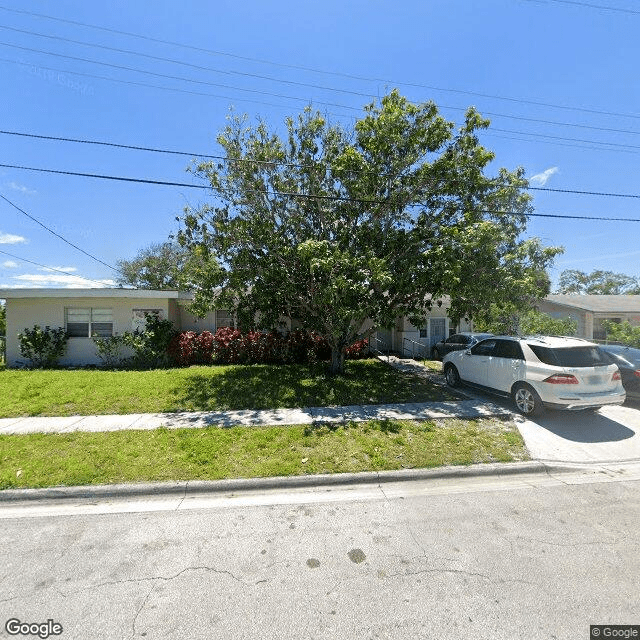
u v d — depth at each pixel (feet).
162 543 11.10
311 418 22.56
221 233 32.30
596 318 63.82
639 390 26.30
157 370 38.65
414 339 56.18
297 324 53.31
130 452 17.53
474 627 7.82
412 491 14.71
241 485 14.99
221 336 44.24
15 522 12.44
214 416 23.11
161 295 43.37
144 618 8.12
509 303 32.58
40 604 8.57
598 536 11.27
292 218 33.42
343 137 34.60
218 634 7.69
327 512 12.96
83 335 44.32
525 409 23.13
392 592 8.89
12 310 43.27
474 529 11.73
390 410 24.27
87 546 10.96
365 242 32.07
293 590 8.98
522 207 36.32
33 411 24.21
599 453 18.19
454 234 27.12
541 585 9.07
